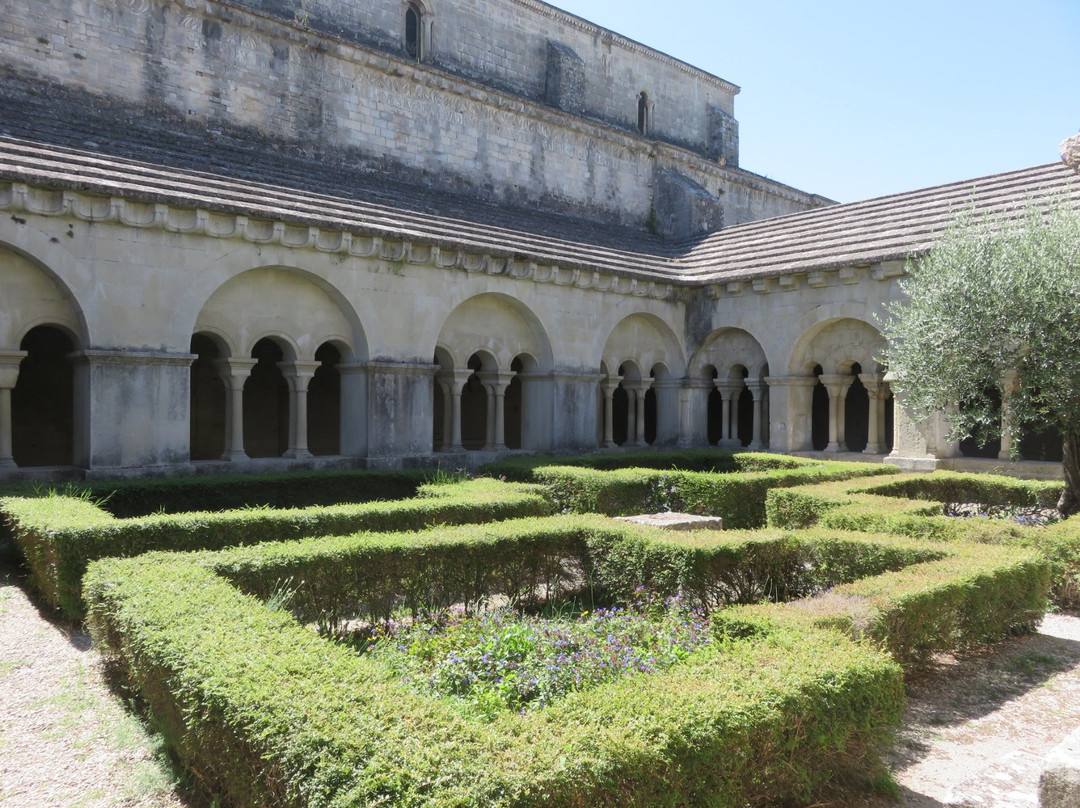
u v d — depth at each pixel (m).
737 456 16.33
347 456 15.02
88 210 11.75
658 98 28.47
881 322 16.50
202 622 4.64
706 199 25.53
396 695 3.65
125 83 15.84
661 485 12.39
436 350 16.78
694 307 20.67
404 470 13.55
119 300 12.12
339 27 20.09
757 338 19.17
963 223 12.38
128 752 4.72
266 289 14.16
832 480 12.85
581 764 3.12
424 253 15.53
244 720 3.48
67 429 17.02
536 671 5.23
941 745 4.99
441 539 7.27
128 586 5.41
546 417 18.11
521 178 22.61
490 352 17.45
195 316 12.90
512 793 2.92
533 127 22.92
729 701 3.78
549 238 19.20
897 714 4.48
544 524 8.10
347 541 6.97
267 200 13.87
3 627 7.03
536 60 24.70
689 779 3.45
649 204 26.16
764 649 4.55
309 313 14.70
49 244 11.51
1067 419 10.69
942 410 12.09
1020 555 7.21
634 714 3.61
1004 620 6.91
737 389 20.38
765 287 18.78
